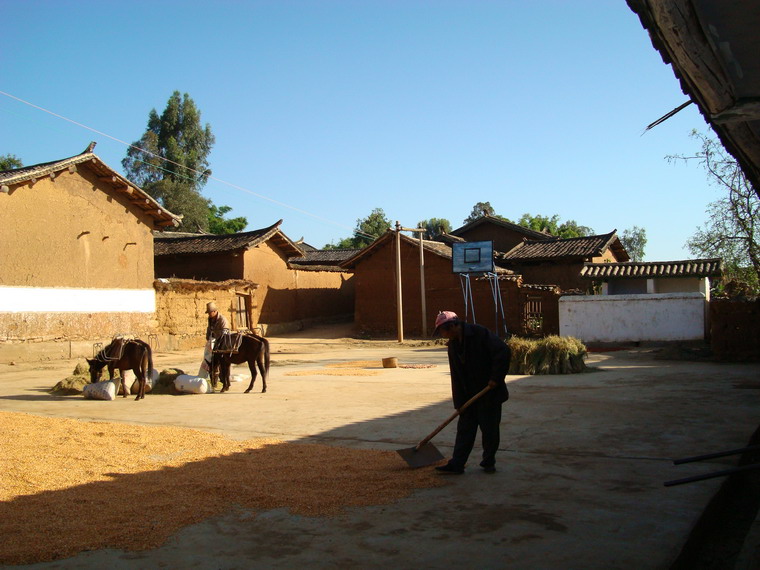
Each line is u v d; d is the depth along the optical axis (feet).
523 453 24.56
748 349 58.95
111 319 85.30
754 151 18.94
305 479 21.17
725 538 17.26
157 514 17.79
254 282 116.06
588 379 47.91
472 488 20.04
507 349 21.70
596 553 14.74
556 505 18.25
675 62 14.37
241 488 20.12
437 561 14.51
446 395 41.42
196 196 193.77
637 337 78.89
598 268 106.83
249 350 45.24
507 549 15.10
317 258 166.20
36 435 29.01
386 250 120.78
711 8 12.41
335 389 45.75
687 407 34.06
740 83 14.82
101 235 84.28
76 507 18.39
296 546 15.52
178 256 119.65
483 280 110.83
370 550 15.21
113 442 27.43
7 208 71.77
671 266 102.47
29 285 74.33
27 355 73.05
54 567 14.32
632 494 19.16
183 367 68.54
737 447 24.85
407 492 19.67
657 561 14.23
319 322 138.62
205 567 14.35
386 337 117.50
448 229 256.73
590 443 26.05
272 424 32.12
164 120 199.82
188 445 26.76
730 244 83.10
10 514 17.79
